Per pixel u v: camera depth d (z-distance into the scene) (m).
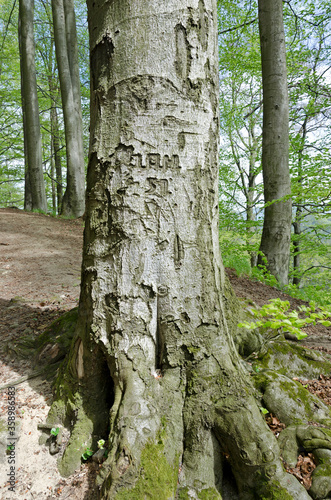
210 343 1.96
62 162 19.69
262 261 6.65
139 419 1.69
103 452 1.84
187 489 1.66
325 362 2.98
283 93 6.46
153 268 1.90
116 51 1.89
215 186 2.09
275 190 6.55
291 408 2.17
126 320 1.90
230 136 16.52
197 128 1.93
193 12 1.89
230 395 1.86
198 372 1.91
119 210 1.90
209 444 1.79
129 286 1.89
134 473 1.53
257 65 11.37
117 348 1.89
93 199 2.01
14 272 5.62
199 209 1.97
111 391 2.13
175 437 1.76
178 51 1.86
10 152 20.53
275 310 2.12
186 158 1.91
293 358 2.96
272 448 1.72
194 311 1.94
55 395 2.26
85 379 2.08
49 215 13.12
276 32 6.36
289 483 1.64
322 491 1.65
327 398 2.51
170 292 1.91
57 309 3.88
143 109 1.86
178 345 1.92
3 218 10.77
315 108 10.73
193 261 1.94
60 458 1.92
